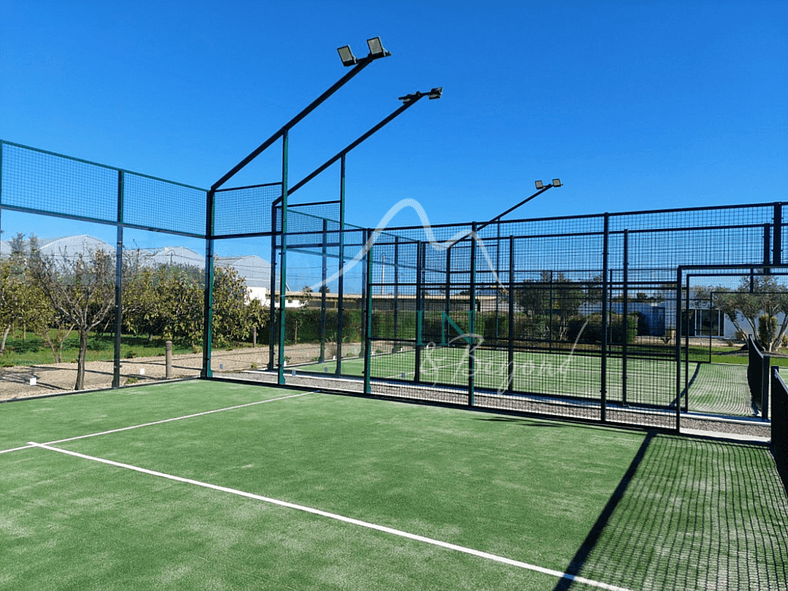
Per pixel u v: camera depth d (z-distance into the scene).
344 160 14.28
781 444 6.34
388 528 4.66
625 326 10.88
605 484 5.93
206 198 13.95
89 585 3.64
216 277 22.30
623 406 10.95
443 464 6.63
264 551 4.18
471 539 4.46
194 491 5.55
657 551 4.27
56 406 10.25
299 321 22.64
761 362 10.30
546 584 3.73
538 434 8.35
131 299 19.09
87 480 5.88
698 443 7.87
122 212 11.77
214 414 9.63
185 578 3.74
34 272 12.82
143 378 14.43
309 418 9.36
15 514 4.91
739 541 4.47
